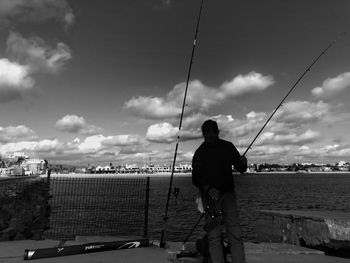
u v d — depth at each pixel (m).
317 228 6.10
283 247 6.14
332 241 5.88
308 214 6.66
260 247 6.12
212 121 4.52
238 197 72.06
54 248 5.26
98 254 5.43
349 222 5.93
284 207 50.25
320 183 165.75
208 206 4.25
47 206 13.15
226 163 4.27
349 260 5.41
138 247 5.89
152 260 5.06
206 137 4.46
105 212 15.32
